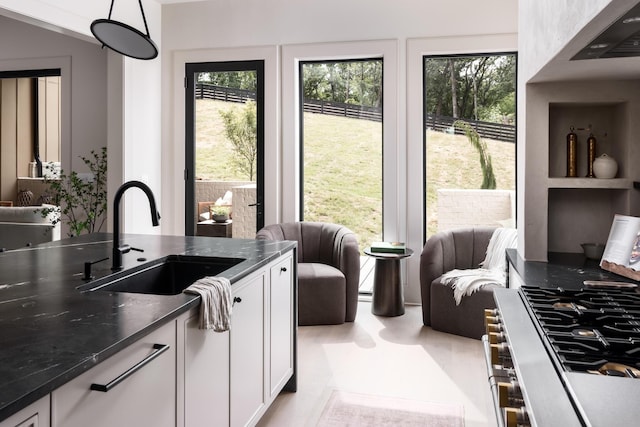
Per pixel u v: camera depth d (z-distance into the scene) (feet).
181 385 5.38
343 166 16.37
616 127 8.81
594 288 6.33
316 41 15.98
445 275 13.46
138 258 7.85
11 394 3.14
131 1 15.35
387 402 9.25
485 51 15.03
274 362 8.50
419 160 15.49
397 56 15.48
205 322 5.67
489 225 15.43
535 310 5.15
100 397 4.02
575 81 8.30
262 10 16.33
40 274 6.64
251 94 16.62
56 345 3.98
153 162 16.79
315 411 8.90
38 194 27.02
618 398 3.10
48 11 12.21
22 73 17.62
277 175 16.42
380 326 13.78
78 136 17.15
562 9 5.92
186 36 16.90
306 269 14.30
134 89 15.69
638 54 6.28
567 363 3.73
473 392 9.67
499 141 15.34
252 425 7.54
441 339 12.66
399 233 15.71
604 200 9.09
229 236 16.93
